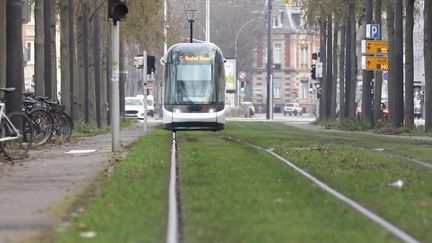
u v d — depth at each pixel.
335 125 118.81
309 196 28.88
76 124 82.19
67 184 33.44
